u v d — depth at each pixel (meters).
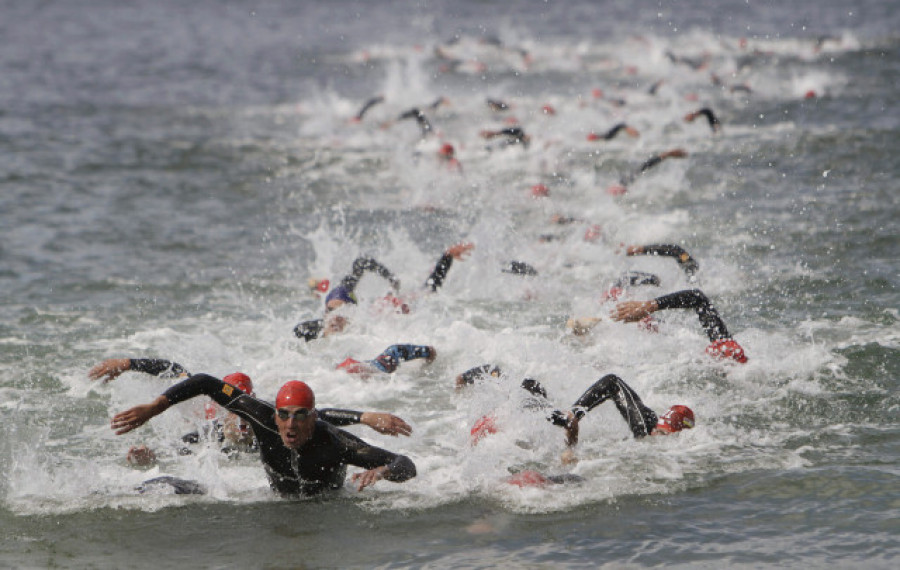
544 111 91.44
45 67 127.62
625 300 36.34
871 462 23.39
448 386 30.00
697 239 47.84
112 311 38.16
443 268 39.59
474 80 117.56
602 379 25.77
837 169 61.44
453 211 56.28
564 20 192.62
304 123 88.44
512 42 156.12
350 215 55.47
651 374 29.95
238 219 54.75
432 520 21.44
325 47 155.62
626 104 94.19
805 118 80.38
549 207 56.69
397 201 59.16
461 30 178.00
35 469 24.12
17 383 29.98
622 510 21.56
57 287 41.47
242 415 21.92
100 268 44.75
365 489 23.03
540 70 124.94
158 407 21.39
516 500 22.23
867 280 39.38
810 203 53.47
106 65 131.38
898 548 19.30
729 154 68.12
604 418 26.69
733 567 18.89
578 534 20.55
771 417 26.55
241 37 171.12
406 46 155.62
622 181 58.78
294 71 127.56
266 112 95.00
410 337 34.38
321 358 32.69
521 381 27.05
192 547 20.45
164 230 52.03
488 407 26.00
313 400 21.30
